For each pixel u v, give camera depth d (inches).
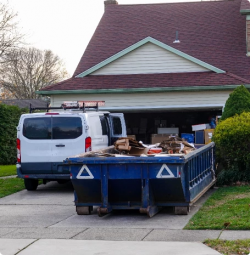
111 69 795.4
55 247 284.5
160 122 879.1
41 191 524.4
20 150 503.8
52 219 368.5
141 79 768.9
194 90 738.8
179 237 297.7
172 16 961.5
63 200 460.4
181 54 770.2
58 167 498.0
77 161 362.3
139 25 941.8
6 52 1169.4
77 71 835.4
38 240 301.4
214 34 893.2
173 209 380.2
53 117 501.0
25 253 273.9
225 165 521.0
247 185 489.7
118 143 429.1
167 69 779.4
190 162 376.5
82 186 369.4
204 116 863.7
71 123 498.6
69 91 762.2
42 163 499.5
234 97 552.7
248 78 772.6
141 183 356.8
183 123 874.1
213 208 381.4
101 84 767.7
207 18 943.7
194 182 392.5
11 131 961.5
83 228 333.7
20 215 387.9
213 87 722.2
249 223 314.3
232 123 497.0
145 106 760.3
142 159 351.9
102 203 361.4
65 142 496.4
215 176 502.0
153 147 452.1
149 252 267.1
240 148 491.8
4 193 499.5
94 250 275.7
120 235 309.3
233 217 337.1
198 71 770.8
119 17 972.6
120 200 370.6
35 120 503.5
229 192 453.7
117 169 358.6
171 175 349.1
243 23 919.0
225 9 968.3
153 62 783.7
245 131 484.1
